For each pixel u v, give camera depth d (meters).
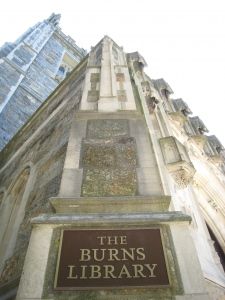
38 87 18.98
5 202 7.04
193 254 2.61
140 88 6.71
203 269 3.71
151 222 2.88
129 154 4.14
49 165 5.25
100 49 8.85
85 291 2.34
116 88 6.11
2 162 10.86
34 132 9.37
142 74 8.41
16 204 6.45
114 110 5.22
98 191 3.49
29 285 2.39
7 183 7.99
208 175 8.23
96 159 4.04
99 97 5.67
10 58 18.72
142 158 4.05
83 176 3.73
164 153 4.89
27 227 4.42
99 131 4.68
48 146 6.46
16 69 18.31
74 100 7.18
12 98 15.89
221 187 8.27
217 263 4.46
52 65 23.59
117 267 2.50
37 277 2.46
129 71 7.76
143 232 2.80
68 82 9.57
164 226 2.86
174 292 2.33
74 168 3.87
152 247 2.66
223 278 4.17
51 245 2.71
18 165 8.29
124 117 5.04
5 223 5.90
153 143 4.38
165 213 3.01
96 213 3.05
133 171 3.81
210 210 7.18
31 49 22.38
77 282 2.40
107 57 7.85
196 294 2.30
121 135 4.57
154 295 2.31
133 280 2.40
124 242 2.71
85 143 4.37
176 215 2.95
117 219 2.91
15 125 14.69
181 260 2.56
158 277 2.42
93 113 5.12
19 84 17.36
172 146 4.97
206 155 9.49
